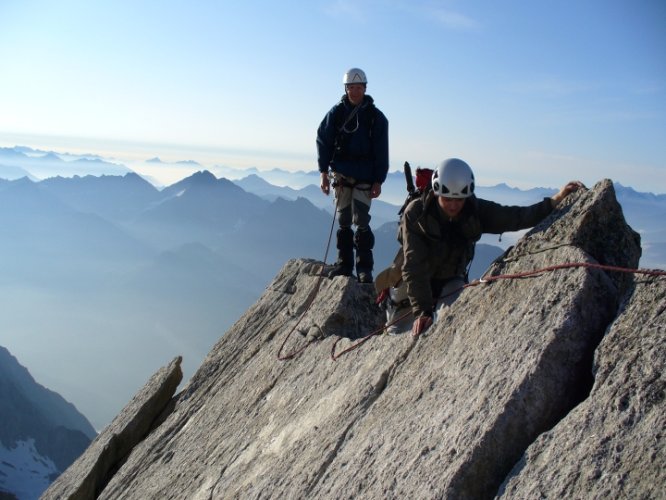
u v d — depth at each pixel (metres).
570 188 3.33
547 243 3.09
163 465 5.21
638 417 2.14
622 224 3.02
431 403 2.93
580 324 2.64
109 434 6.61
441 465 2.55
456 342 3.14
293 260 6.74
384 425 3.12
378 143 5.60
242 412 4.92
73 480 6.41
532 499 2.17
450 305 3.41
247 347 5.97
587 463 2.13
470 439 2.53
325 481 3.12
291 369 4.92
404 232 3.60
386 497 2.66
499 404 2.56
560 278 2.84
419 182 3.63
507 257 3.26
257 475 3.80
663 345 2.26
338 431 3.41
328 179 5.84
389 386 3.39
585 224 3.00
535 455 2.31
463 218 3.42
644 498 1.94
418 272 3.50
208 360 6.29
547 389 2.55
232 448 4.47
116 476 5.71
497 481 2.45
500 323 2.95
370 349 4.04
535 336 2.69
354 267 6.02
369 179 5.70
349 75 5.48
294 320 5.70
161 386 6.57
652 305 2.41
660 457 1.99
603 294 2.73
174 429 5.73
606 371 2.36
